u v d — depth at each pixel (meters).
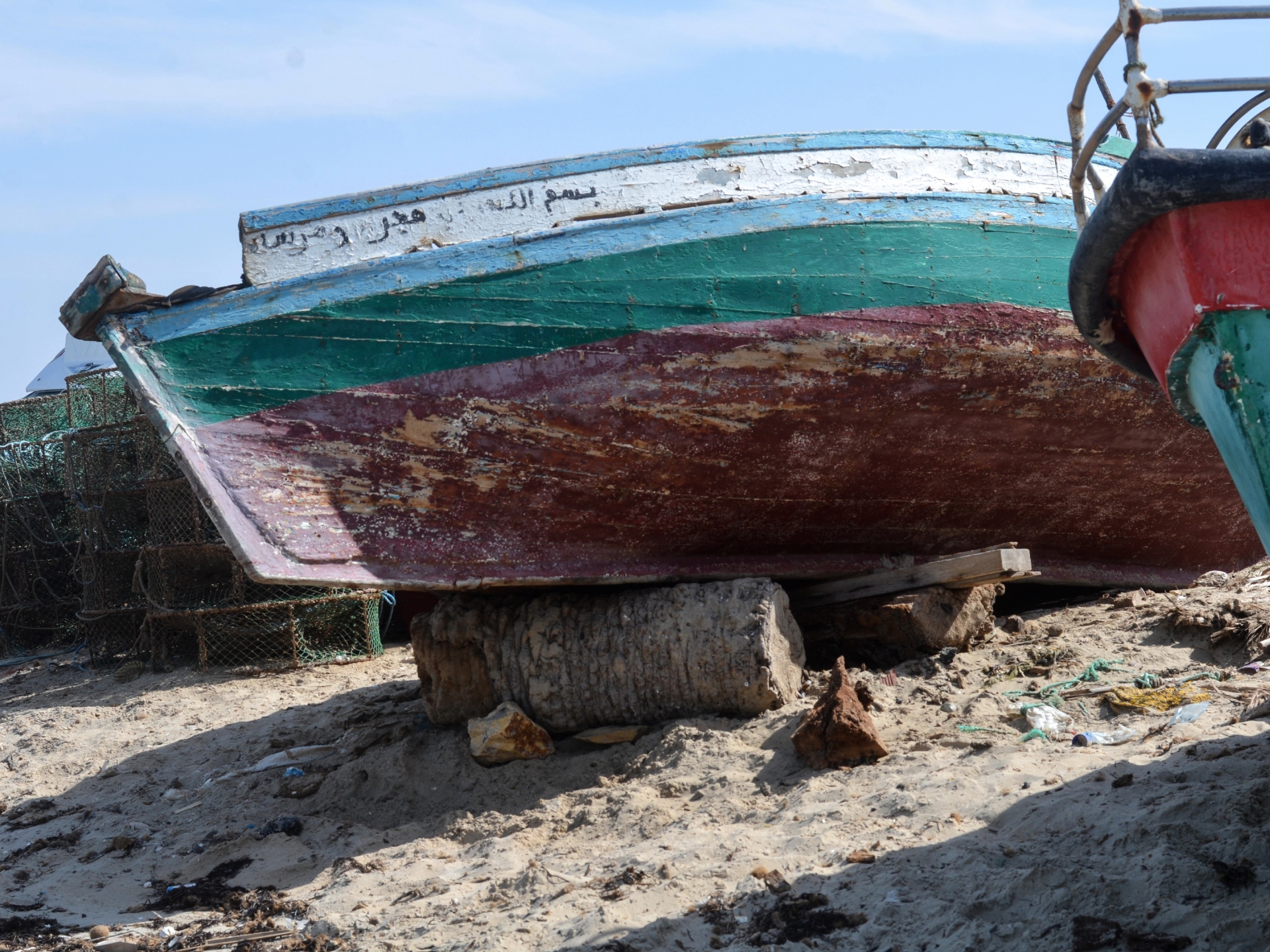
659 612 6.21
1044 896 3.58
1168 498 7.99
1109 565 8.52
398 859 5.30
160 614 10.75
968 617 6.95
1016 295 6.75
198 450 5.64
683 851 4.65
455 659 6.58
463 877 4.89
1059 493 7.61
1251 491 3.79
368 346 5.91
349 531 5.92
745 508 6.83
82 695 10.65
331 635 11.34
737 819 4.99
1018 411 6.97
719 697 6.03
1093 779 4.47
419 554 6.09
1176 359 3.87
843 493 7.00
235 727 8.59
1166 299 3.76
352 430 5.91
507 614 6.52
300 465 5.84
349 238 6.00
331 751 7.20
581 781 5.86
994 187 6.94
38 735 8.99
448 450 6.07
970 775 4.86
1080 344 6.84
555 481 6.30
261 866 5.52
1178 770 4.34
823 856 4.33
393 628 12.20
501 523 6.32
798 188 6.55
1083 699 5.70
